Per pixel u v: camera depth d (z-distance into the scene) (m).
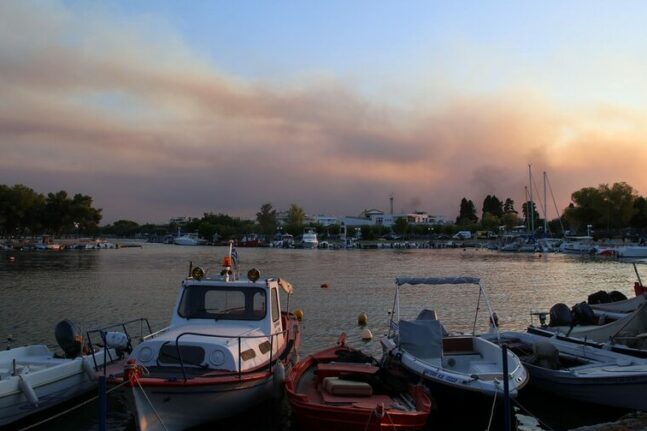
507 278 55.16
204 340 12.18
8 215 135.75
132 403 10.81
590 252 98.69
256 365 12.57
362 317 27.58
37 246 128.00
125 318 29.97
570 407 14.21
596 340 16.09
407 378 12.85
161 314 31.30
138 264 76.25
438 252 121.00
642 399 12.82
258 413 13.52
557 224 174.25
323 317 30.08
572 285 48.31
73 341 15.13
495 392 11.63
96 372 14.13
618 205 125.38
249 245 163.25
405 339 14.38
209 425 12.49
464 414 12.99
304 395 11.73
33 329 26.78
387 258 95.75
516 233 165.38
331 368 13.32
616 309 20.06
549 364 14.76
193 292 14.16
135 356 11.86
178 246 170.25
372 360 14.90
